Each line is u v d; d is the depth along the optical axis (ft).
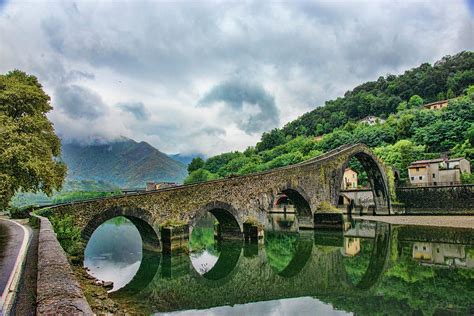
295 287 80.69
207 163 497.05
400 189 231.91
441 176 240.32
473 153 251.60
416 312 59.62
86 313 15.07
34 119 96.84
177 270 94.94
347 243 133.90
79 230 87.97
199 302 68.90
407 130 320.91
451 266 91.40
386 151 296.51
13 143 85.97
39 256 27.40
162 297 71.41
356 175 306.96
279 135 485.15
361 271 92.73
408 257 104.27
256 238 129.59
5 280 31.01
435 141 286.25
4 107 94.84
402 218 206.08
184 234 110.01
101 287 62.49
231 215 129.90
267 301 69.62
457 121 282.97
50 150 99.25
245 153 498.28
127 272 90.63
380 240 135.85
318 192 172.24
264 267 100.94
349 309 63.26
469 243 121.90
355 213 253.85
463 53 474.90
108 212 97.40
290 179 155.74
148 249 114.83
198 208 118.21
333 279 86.63
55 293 17.63
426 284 76.33
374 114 464.24
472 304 62.49
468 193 204.64
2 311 23.75
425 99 433.48
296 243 137.39
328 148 366.84
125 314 54.75
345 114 492.95
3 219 99.66
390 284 78.07
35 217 73.77
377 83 549.95
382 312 60.64
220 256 113.80
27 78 108.99
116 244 138.51
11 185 86.89
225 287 81.15
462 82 414.82
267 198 143.84
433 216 207.00
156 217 107.76
